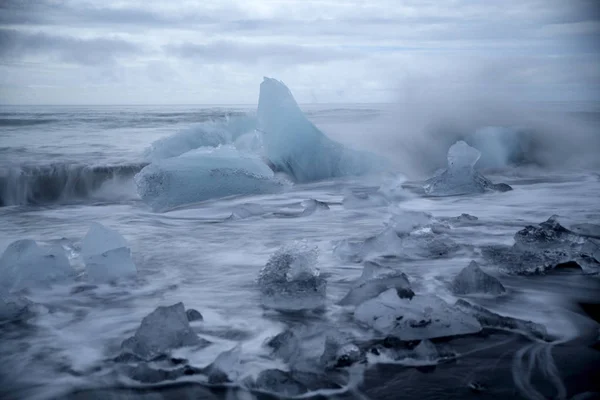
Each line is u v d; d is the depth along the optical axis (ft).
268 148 33.27
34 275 12.47
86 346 9.17
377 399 7.26
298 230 18.99
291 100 33.73
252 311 10.75
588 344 8.93
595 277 12.63
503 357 8.43
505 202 24.07
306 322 10.09
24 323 10.23
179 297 11.74
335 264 14.17
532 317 10.21
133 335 9.64
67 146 42.14
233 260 14.96
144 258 15.23
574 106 73.77
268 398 7.39
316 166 32.37
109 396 7.46
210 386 7.71
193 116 82.33
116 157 36.06
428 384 7.62
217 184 26.27
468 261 14.17
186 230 19.30
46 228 20.39
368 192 28.19
